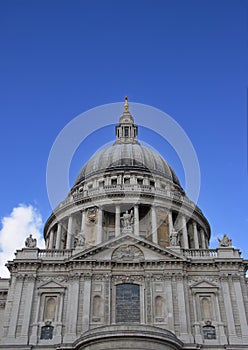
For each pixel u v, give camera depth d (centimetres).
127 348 4097
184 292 5028
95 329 4275
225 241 5581
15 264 5216
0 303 5494
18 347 4612
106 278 5116
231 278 5166
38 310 4938
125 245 5366
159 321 4819
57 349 4547
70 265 5206
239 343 4678
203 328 4844
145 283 5088
